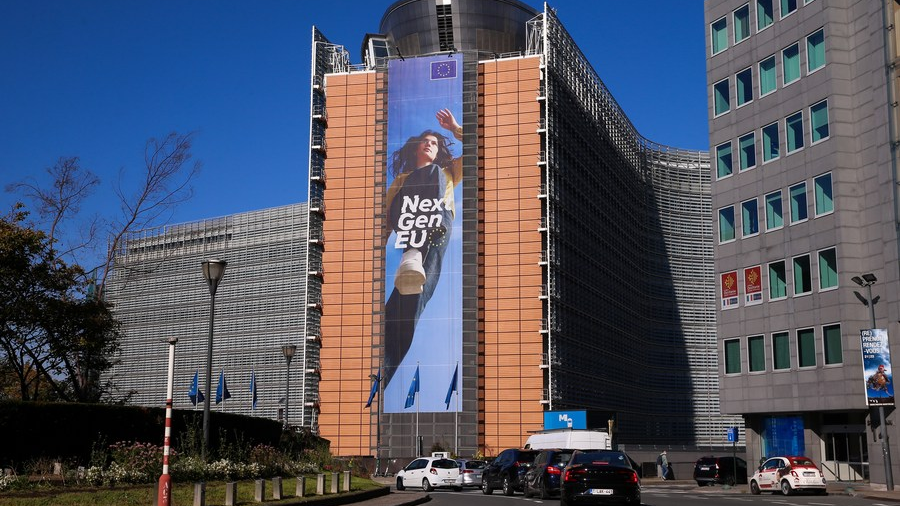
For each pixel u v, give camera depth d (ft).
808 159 153.17
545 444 159.12
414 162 295.28
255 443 130.21
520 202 287.69
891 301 138.10
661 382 406.00
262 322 421.59
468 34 318.65
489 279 285.64
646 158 419.13
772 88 162.81
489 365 280.31
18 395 181.78
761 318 160.35
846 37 151.02
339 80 309.83
